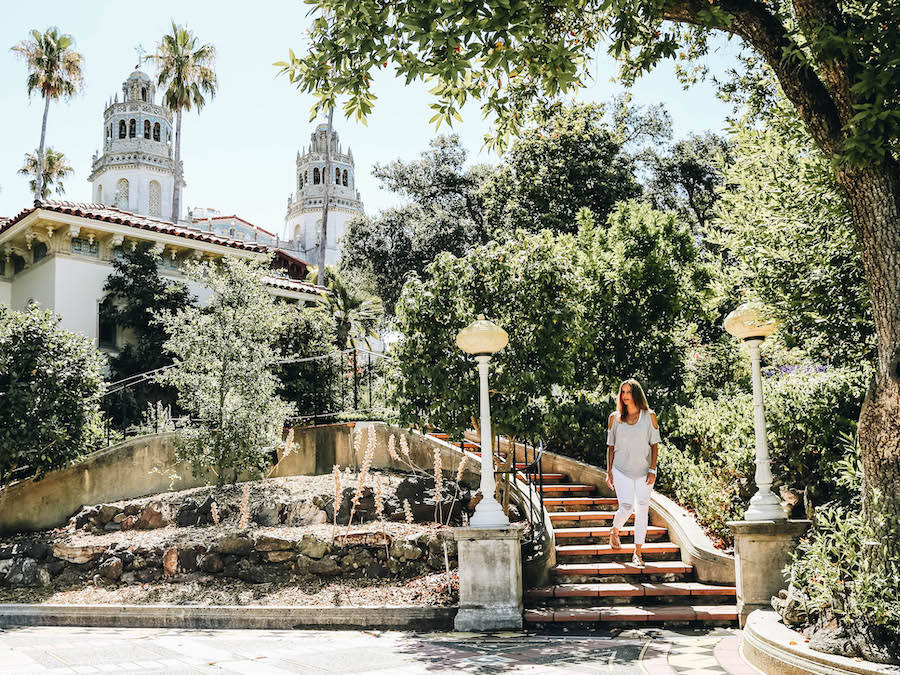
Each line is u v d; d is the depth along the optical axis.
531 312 9.06
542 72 5.58
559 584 8.11
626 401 8.18
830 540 5.30
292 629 7.68
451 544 8.59
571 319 9.16
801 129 7.05
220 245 21.81
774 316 7.09
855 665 4.38
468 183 32.91
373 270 32.19
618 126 28.11
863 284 6.62
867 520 5.05
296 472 12.61
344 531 9.15
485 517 7.43
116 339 20.69
